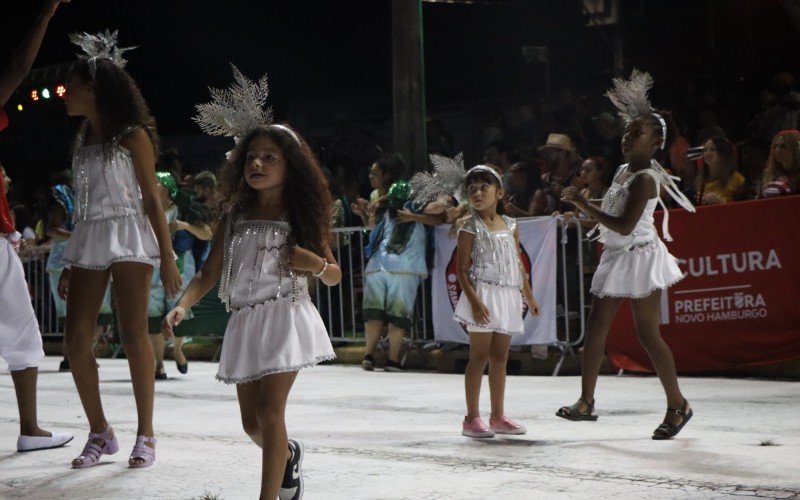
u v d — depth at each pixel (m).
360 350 12.20
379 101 22.22
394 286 11.21
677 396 6.50
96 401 6.00
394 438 6.67
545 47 19.19
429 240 11.30
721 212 9.58
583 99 14.49
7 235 6.34
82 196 5.96
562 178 11.70
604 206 6.92
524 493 4.91
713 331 9.65
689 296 9.76
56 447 6.50
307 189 4.55
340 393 9.27
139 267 5.91
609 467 5.53
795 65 15.16
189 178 13.52
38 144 21.31
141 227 5.93
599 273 6.87
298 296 4.52
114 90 5.89
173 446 6.48
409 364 11.81
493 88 20.33
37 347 6.39
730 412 7.44
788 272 9.27
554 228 10.45
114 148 5.84
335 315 12.66
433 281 11.32
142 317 5.91
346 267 12.52
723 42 16.03
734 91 14.21
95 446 5.92
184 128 22.59
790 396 8.23
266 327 4.45
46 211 16.86
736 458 5.70
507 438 6.61
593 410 7.11
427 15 20.95
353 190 14.04
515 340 10.69
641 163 6.80
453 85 20.83
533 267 10.56
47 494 5.14
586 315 10.59
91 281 5.93
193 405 8.68
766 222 9.35
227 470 5.66
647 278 6.58
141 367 5.87
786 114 12.02
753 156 10.52
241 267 4.54
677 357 9.82
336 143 16.58
